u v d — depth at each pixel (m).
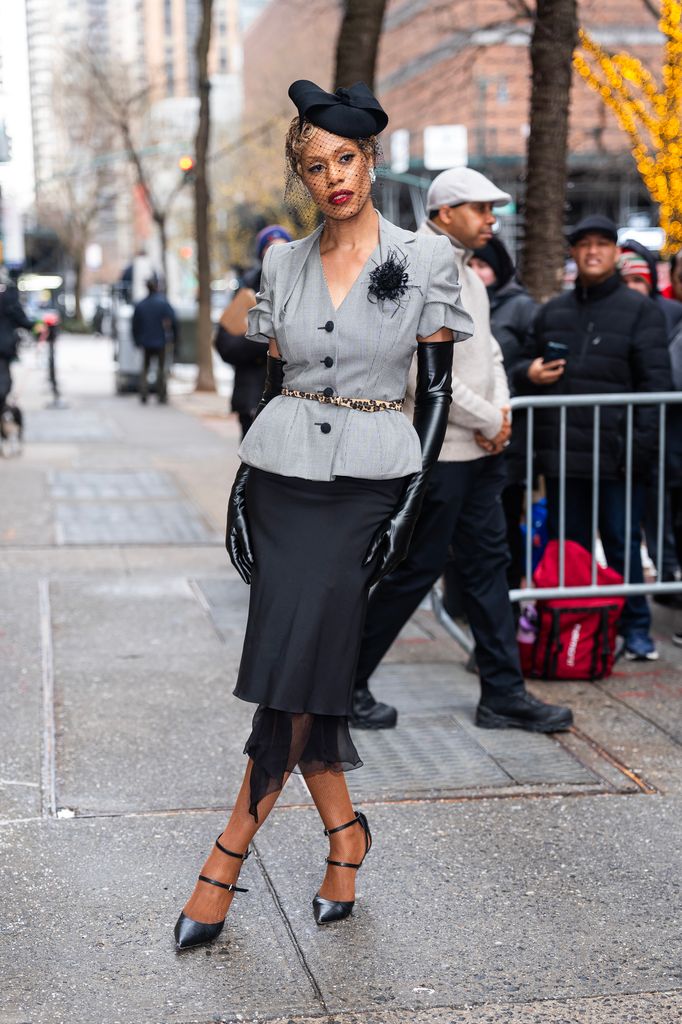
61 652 5.58
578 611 5.12
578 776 4.19
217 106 63.19
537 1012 2.81
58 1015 2.77
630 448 5.35
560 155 7.55
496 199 4.25
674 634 6.04
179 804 3.92
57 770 4.18
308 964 3.00
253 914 3.24
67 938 3.10
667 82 4.69
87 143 40.62
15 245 24.08
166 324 18.06
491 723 4.66
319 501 2.98
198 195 20.11
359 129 2.91
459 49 14.11
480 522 4.50
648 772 4.23
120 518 8.88
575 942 3.12
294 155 2.96
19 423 12.19
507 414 4.44
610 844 3.68
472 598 4.59
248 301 6.96
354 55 8.17
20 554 7.64
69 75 33.62
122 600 6.53
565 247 7.68
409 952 3.06
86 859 3.53
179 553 7.76
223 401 18.95
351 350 2.97
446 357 3.14
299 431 2.99
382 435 2.98
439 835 3.73
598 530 5.71
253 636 2.98
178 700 4.95
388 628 4.47
